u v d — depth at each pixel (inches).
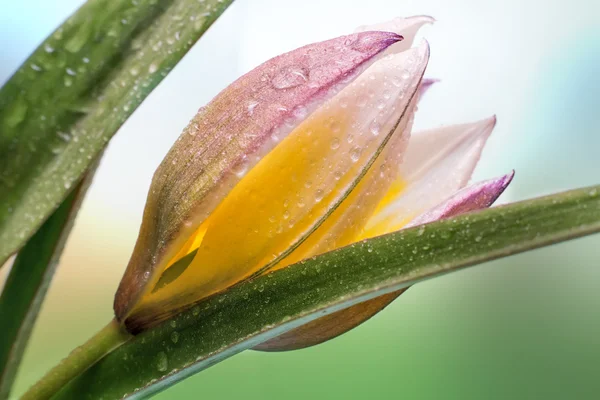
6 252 6.8
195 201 6.8
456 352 18.1
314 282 6.7
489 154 18.3
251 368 17.2
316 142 7.0
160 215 7.0
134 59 6.9
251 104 6.9
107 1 6.9
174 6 6.9
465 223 6.5
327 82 6.8
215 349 6.8
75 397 7.0
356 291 6.6
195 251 7.1
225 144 6.9
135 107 6.8
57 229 7.0
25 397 7.0
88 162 6.8
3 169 6.8
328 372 17.4
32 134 6.9
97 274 16.3
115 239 16.6
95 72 6.9
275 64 7.0
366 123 7.1
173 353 6.9
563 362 18.0
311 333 7.4
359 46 6.9
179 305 7.0
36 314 7.1
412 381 17.7
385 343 17.8
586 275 18.3
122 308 7.1
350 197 7.1
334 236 7.1
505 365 18.1
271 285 6.8
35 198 6.8
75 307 15.8
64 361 7.1
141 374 7.0
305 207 7.0
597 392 17.6
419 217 7.2
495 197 7.3
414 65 7.1
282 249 7.0
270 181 7.0
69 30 6.9
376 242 6.7
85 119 6.9
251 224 7.0
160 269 6.9
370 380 17.5
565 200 6.5
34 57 6.9
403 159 7.5
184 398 16.6
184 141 7.0
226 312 6.9
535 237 6.4
